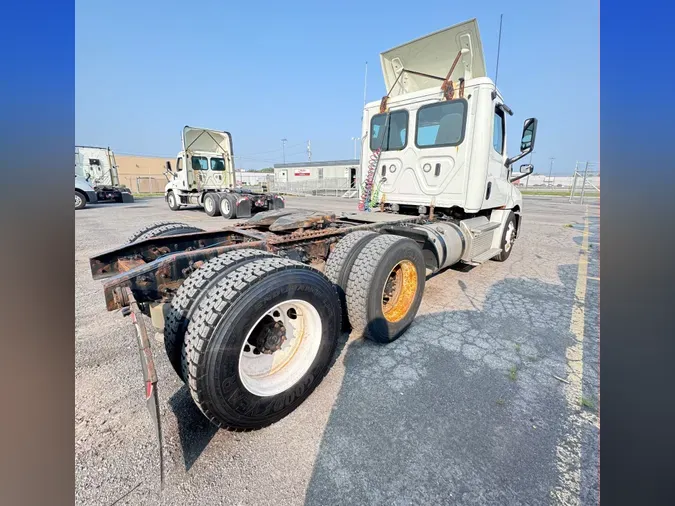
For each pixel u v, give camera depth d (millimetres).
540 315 3607
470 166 4172
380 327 2852
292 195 31125
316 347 2227
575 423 2020
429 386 2377
